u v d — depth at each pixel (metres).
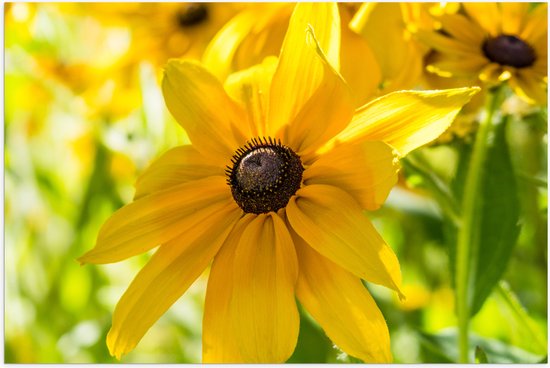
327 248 0.37
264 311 0.38
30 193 0.58
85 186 0.56
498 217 0.43
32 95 0.57
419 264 0.56
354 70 0.42
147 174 0.40
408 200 0.52
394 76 0.42
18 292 0.57
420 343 0.46
